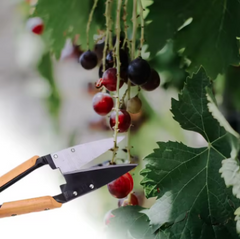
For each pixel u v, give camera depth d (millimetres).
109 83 597
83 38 697
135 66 588
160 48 660
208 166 581
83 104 1046
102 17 679
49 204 571
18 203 571
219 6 637
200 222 572
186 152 584
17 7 911
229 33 635
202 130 586
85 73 979
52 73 847
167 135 897
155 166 582
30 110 1270
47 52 813
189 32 650
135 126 812
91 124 915
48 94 998
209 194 577
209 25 644
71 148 586
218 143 583
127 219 595
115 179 571
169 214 575
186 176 581
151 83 615
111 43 618
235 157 559
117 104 581
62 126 1080
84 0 673
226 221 571
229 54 638
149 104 828
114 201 839
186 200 577
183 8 647
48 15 682
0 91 1396
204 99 585
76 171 572
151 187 580
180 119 588
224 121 564
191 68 651
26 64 933
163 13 651
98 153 584
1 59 1464
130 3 665
